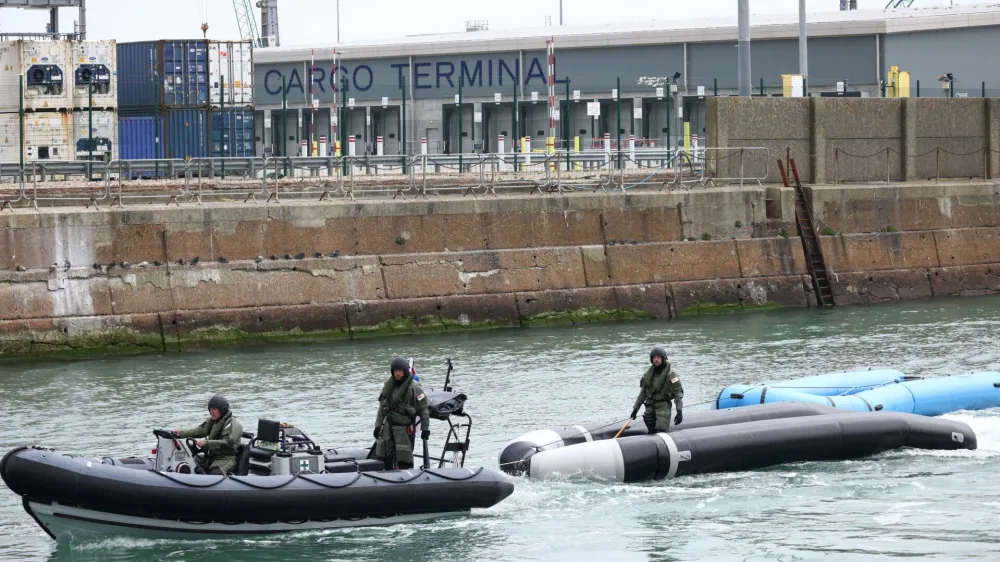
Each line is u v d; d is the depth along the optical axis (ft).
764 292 250.37
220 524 105.50
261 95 436.35
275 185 220.23
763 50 385.09
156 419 151.94
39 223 193.26
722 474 127.13
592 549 106.93
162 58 299.79
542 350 200.13
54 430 146.41
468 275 223.71
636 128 396.78
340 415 153.07
